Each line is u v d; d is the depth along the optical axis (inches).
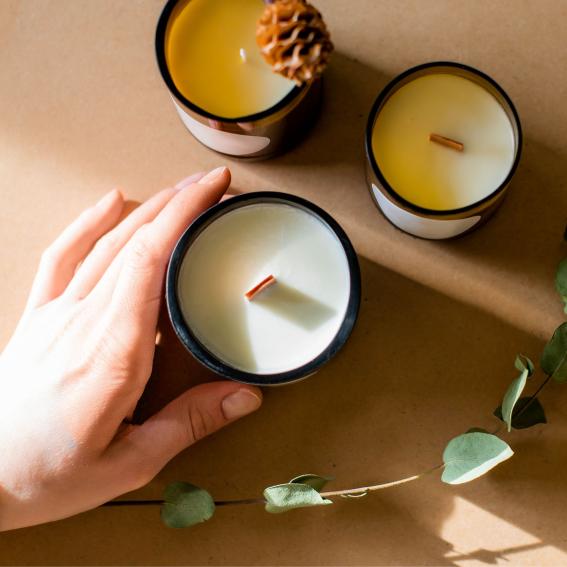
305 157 23.3
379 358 23.1
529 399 22.1
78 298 22.9
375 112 21.4
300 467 23.1
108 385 21.7
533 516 22.8
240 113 22.3
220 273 21.7
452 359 23.0
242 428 23.2
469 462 20.8
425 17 23.1
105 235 23.3
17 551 23.4
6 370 22.5
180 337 20.9
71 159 23.7
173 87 21.3
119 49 23.6
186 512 22.0
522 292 22.9
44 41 23.7
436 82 22.1
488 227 23.0
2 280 23.8
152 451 22.1
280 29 19.4
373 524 23.1
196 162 23.5
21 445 21.8
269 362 21.4
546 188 23.0
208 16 22.4
